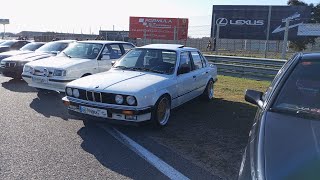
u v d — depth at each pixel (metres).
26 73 8.12
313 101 3.11
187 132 5.46
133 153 4.46
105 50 8.73
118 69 6.39
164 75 5.98
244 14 32.97
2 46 17.53
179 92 6.18
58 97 8.09
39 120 5.96
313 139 2.43
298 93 3.20
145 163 4.13
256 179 2.12
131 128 5.60
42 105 7.19
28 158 4.17
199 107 7.36
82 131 5.37
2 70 10.16
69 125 5.68
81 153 4.41
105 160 4.20
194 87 6.96
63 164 4.02
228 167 4.08
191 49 7.20
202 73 7.38
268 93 3.47
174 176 3.79
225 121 6.18
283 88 3.28
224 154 4.51
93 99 5.21
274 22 32.03
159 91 5.39
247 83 11.28
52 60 8.33
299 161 2.18
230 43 35.62
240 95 8.89
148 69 6.23
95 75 5.97
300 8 31.02
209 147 4.77
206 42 35.44
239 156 4.44
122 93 4.99
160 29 38.25
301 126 2.67
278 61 12.33
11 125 5.59
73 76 7.73
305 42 33.19
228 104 7.71
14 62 10.02
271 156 2.27
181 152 4.55
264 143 2.45
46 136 5.06
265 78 11.82
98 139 5.00
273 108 3.07
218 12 33.97
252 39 33.03
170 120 6.20
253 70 12.19
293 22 31.36
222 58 14.44
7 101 7.52
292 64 3.57
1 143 4.68
